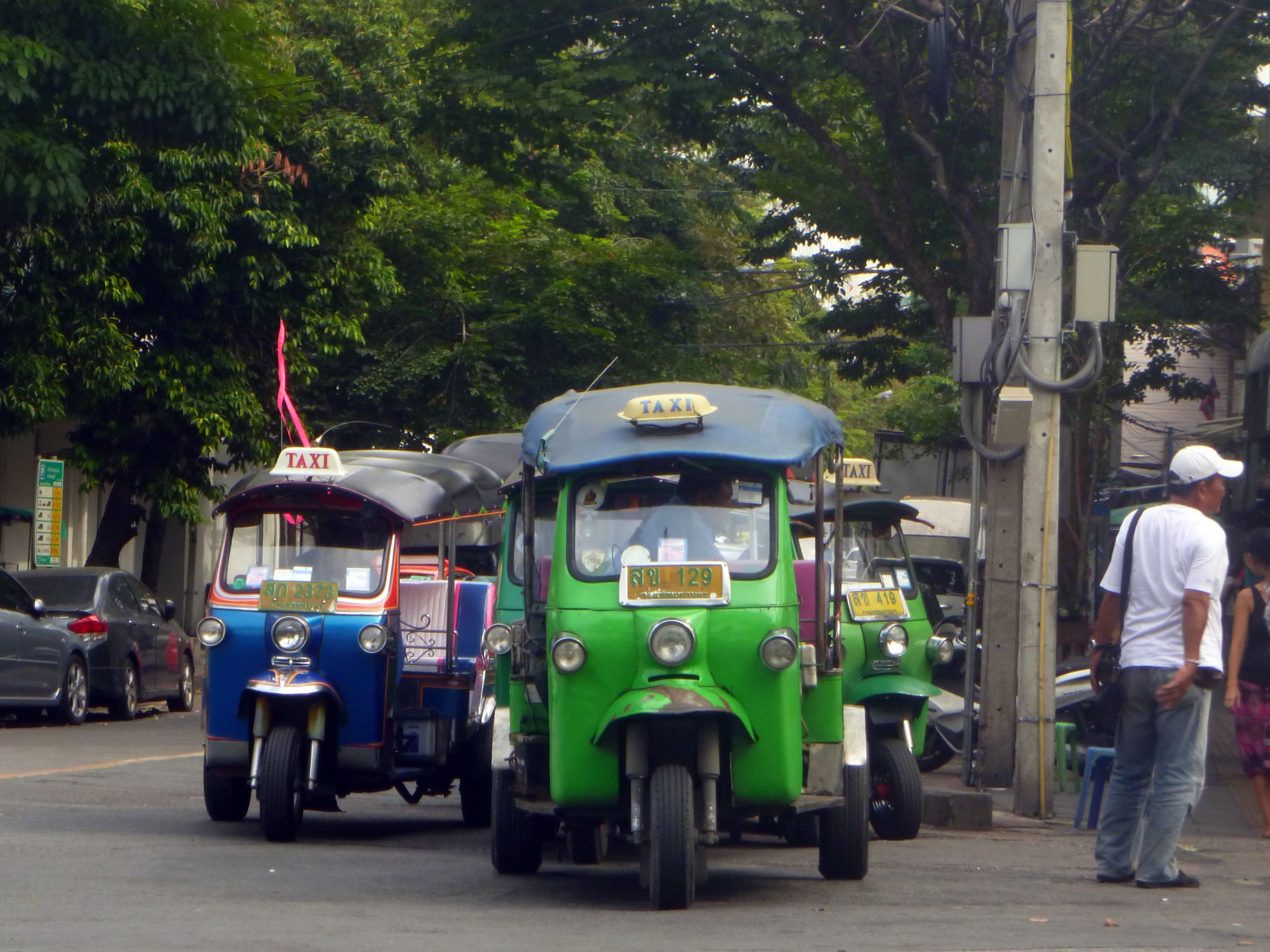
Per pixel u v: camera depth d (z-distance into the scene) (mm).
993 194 50906
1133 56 48875
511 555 24953
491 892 19859
